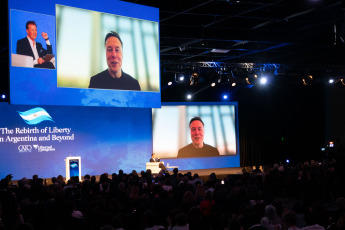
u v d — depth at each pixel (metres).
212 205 7.75
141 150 22.62
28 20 11.12
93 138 21.23
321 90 26.47
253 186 9.80
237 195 8.38
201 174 20.77
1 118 19.06
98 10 12.62
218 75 20.91
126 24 13.20
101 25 12.68
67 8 11.95
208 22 14.95
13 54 10.79
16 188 9.98
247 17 14.03
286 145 26.09
